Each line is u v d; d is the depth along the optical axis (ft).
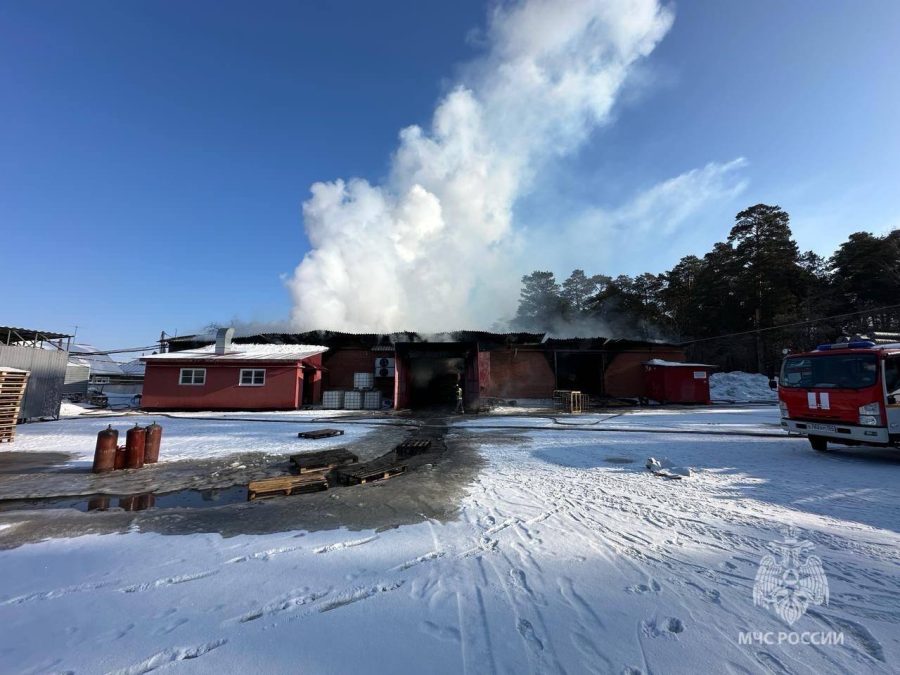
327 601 10.14
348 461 27.76
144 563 12.55
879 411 25.03
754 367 130.82
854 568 11.57
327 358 84.23
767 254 126.00
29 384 52.70
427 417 58.65
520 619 9.21
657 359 87.25
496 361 85.05
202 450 32.73
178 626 9.10
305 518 16.92
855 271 121.19
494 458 29.09
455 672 7.47
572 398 68.03
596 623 9.02
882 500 18.08
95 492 21.47
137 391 120.37
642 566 11.85
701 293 141.08
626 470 24.59
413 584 10.99
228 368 69.82
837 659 7.70
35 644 8.47
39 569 12.17
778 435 36.83
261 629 8.94
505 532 14.80
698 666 7.55
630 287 156.87
